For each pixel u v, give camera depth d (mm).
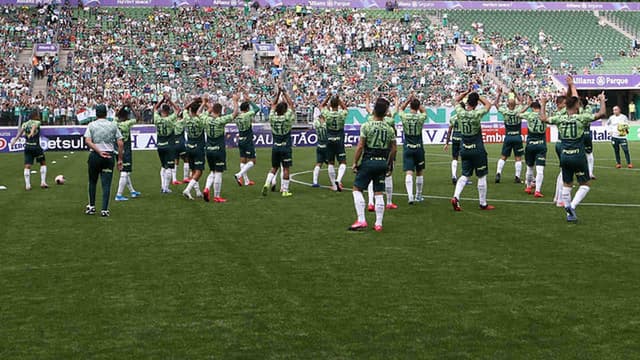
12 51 45688
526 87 47500
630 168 22750
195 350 5629
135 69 45406
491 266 8414
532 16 56688
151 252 9453
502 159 18141
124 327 6219
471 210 13211
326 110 16719
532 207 13578
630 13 57688
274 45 49156
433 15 55500
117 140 12797
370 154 10891
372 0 54781
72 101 40625
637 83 48938
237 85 44562
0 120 36000
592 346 5605
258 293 7301
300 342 5785
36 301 7074
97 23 49406
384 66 48562
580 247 9508
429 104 44719
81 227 11555
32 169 24125
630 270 8133
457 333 5961
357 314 6527
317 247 9688
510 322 6234
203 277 8016
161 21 50250
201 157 15195
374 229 11125
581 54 52594
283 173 15844
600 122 40719
